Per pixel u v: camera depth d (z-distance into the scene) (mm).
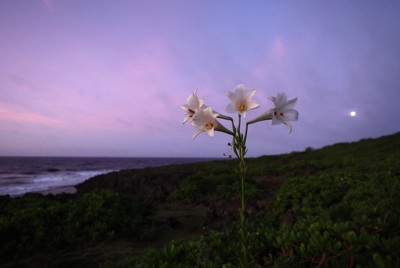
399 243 3242
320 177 11281
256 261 3596
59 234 8008
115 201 10180
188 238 8297
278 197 9539
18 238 7688
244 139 2590
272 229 4293
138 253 7125
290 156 35812
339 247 3355
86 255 7125
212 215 10016
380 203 5246
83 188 31344
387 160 19141
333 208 5676
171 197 15758
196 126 2721
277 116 2783
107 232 8484
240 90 2613
